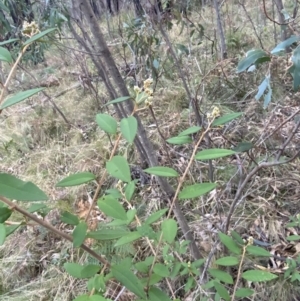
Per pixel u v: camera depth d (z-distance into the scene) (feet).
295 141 7.75
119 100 2.75
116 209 2.43
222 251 6.20
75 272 2.81
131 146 9.32
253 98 9.68
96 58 7.39
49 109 12.86
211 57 11.62
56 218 8.14
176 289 6.11
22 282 7.65
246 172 6.05
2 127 12.93
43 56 16.02
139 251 6.72
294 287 5.85
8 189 1.94
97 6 18.21
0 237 2.18
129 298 6.20
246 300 5.89
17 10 10.43
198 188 2.80
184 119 9.76
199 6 15.43
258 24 13.46
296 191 7.31
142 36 8.96
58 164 10.33
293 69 3.34
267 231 6.67
